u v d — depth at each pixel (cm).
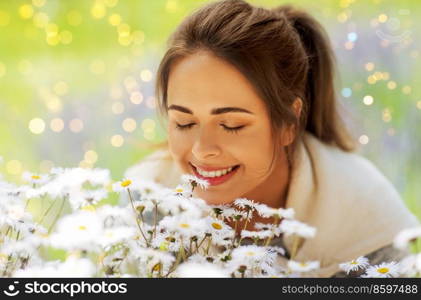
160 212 169
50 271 135
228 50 152
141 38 352
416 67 284
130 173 182
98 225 135
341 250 167
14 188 146
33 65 358
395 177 240
